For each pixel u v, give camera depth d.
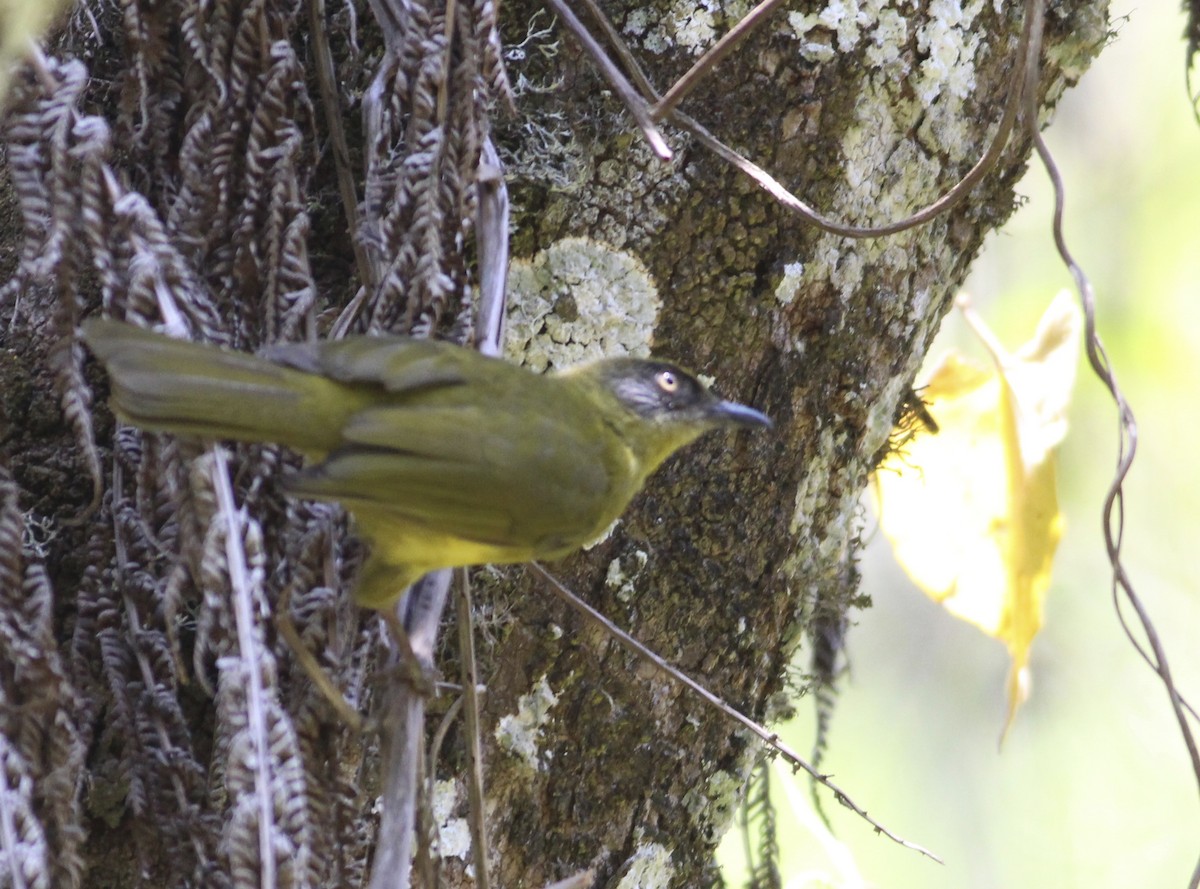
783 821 14.41
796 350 6.61
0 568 5.34
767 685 7.07
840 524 7.11
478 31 5.80
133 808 5.49
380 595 5.36
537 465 5.39
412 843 5.27
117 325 4.79
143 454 5.50
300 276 5.70
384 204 5.86
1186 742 6.25
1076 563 16.19
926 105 6.62
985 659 16.31
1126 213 16.14
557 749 6.25
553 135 6.23
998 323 15.81
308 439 5.04
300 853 5.02
